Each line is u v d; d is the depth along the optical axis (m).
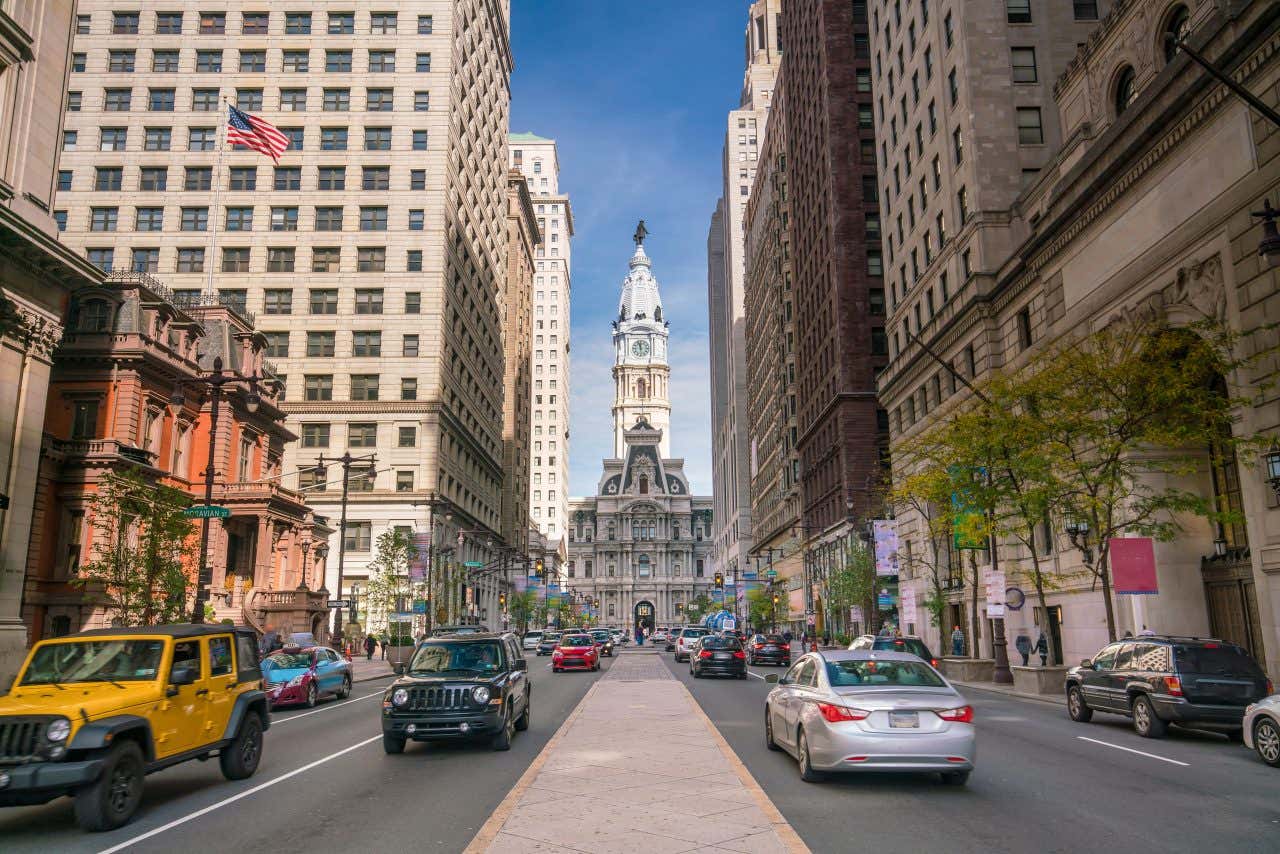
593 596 179.00
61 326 29.16
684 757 12.95
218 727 12.34
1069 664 35.03
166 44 73.56
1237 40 23.69
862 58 73.69
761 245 120.12
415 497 68.56
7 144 27.27
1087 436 26.64
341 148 73.50
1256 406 23.59
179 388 27.69
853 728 10.84
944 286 47.50
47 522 36.91
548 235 192.62
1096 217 32.09
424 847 8.77
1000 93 43.66
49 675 11.20
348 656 47.44
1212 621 28.61
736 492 148.88
